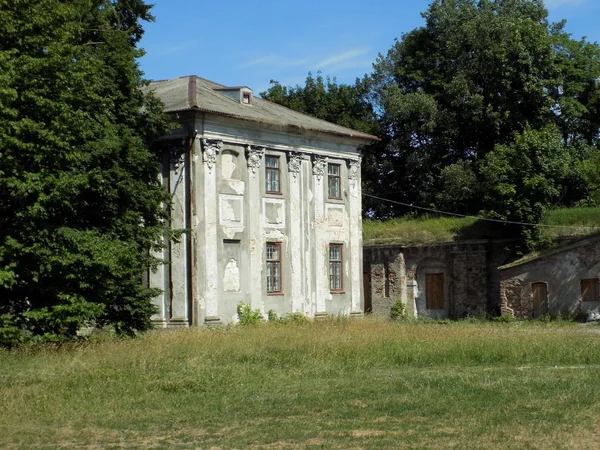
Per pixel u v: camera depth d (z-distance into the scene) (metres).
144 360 22.12
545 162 48.09
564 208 51.62
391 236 52.50
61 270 26.11
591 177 51.19
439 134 61.62
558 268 45.50
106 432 14.98
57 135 25.92
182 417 16.12
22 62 25.34
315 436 14.34
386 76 66.69
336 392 18.61
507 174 48.50
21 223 25.59
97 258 26.28
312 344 26.00
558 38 63.50
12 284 25.41
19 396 17.78
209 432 14.84
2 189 25.80
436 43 64.38
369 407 16.78
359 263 46.28
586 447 13.12
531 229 47.69
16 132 24.83
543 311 45.81
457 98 59.62
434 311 50.75
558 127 61.31
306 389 19.08
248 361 23.41
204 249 38.19
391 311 51.53
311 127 43.16
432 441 13.71
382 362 23.88
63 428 15.34
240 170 40.16
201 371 21.02
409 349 24.97
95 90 29.98
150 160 32.16
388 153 65.06
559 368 22.44
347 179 46.03
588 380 19.80
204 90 41.91
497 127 59.03
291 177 42.62
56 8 27.34
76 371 20.91
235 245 39.81
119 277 28.88
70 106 26.78
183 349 24.83
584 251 44.81
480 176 58.22
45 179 25.38
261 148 40.97
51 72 26.16
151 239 31.20
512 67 58.50
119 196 29.41
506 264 47.72
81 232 26.69
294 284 42.56
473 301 49.31
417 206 62.31
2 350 24.64
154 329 34.41
